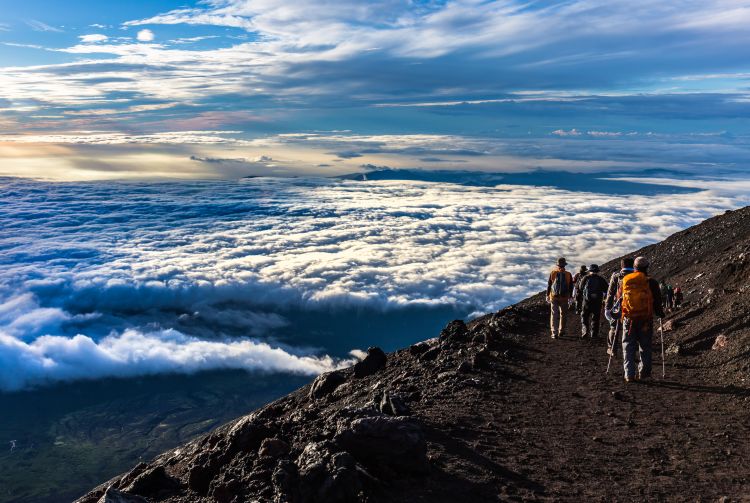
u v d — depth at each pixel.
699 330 11.45
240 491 4.43
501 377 9.07
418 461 4.72
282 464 4.29
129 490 5.20
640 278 9.11
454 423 6.51
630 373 8.95
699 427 6.61
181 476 5.72
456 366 9.77
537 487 4.82
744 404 7.29
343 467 4.14
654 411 7.32
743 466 5.39
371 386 9.07
